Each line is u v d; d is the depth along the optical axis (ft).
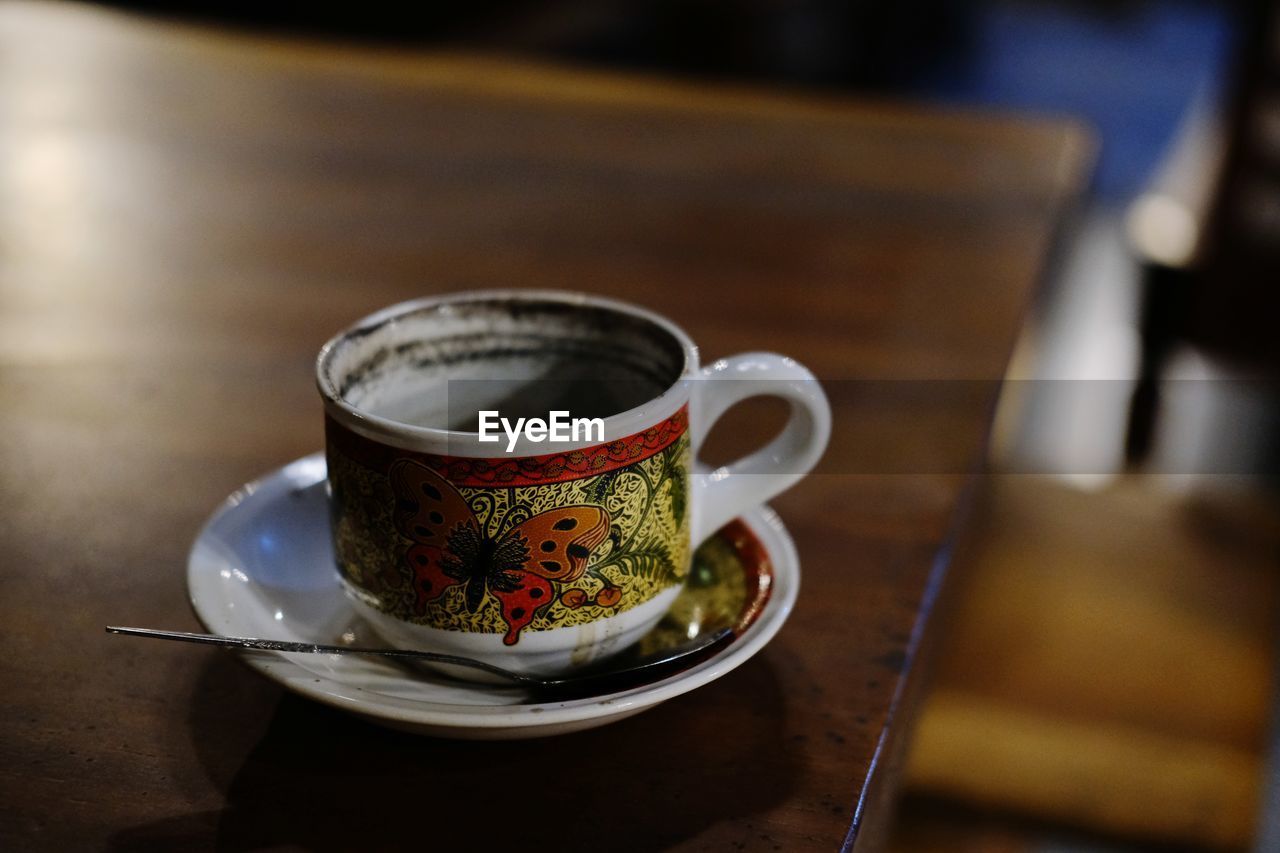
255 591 1.56
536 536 1.42
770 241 2.87
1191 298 4.69
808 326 2.38
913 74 15.69
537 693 1.47
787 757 1.48
